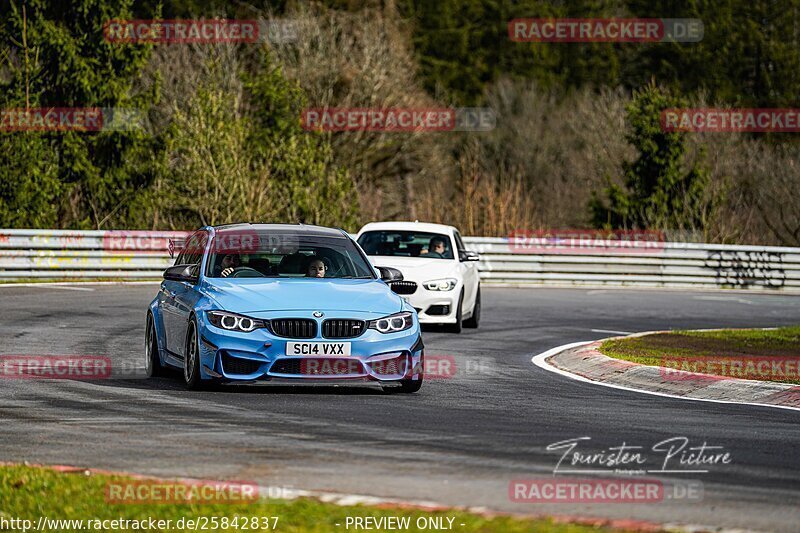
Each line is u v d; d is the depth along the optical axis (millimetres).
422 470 12438
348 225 61625
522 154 111625
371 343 18172
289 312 18047
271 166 62375
